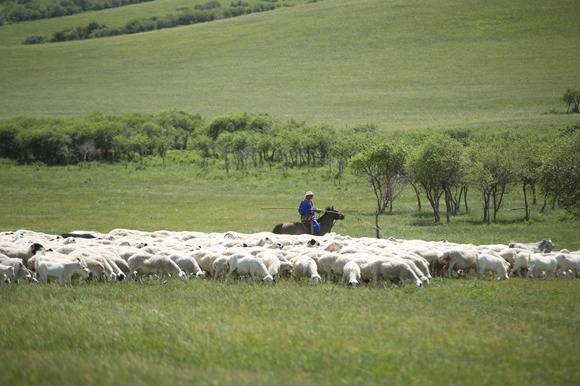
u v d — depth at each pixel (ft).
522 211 175.73
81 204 196.95
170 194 222.07
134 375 36.27
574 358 43.34
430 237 131.44
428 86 468.34
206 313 53.52
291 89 495.41
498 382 38.60
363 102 444.96
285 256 77.71
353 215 175.32
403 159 176.76
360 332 48.03
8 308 54.03
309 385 36.47
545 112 366.63
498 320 52.85
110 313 52.60
